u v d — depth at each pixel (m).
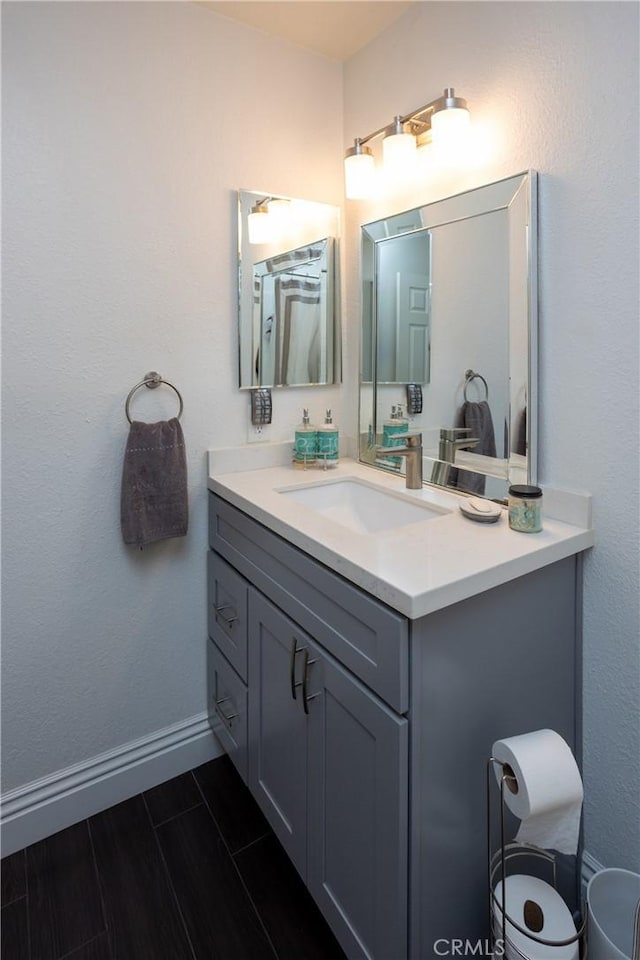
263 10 1.50
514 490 1.16
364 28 1.58
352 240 1.79
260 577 1.34
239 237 1.61
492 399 1.32
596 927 0.96
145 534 1.48
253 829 1.50
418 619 0.88
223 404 1.64
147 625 1.60
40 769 1.47
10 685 1.41
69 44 1.32
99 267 1.41
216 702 1.66
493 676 1.02
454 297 1.41
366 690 0.96
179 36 1.46
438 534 1.12
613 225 1.07
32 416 1.37
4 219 1.28
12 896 1.31
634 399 1.06
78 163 1.35
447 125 1.28
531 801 0.86
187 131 1.50
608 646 1.15
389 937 0.94
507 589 1.02
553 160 1.16
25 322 1.33
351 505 1.63
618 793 1.16
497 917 0.98
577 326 1.14
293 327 1.74
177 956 1.18
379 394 1.70
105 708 1.56
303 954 1.18
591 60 1.07
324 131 1.74
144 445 1.47
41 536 1.42
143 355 1.49
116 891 1.32
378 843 0.95
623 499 1.10
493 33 1.26
